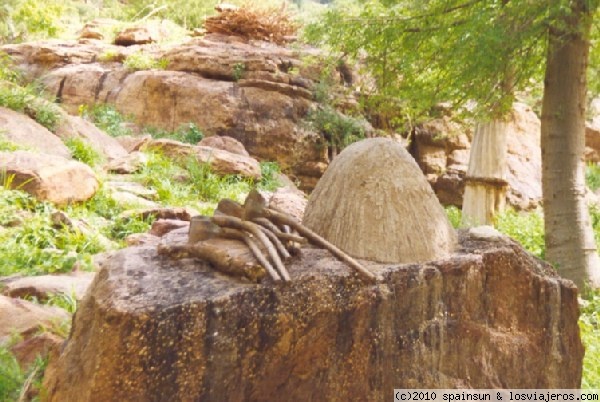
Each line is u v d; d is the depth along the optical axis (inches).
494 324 127.7
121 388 94.7
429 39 357.7
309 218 132.1
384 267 118.4
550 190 318.0
